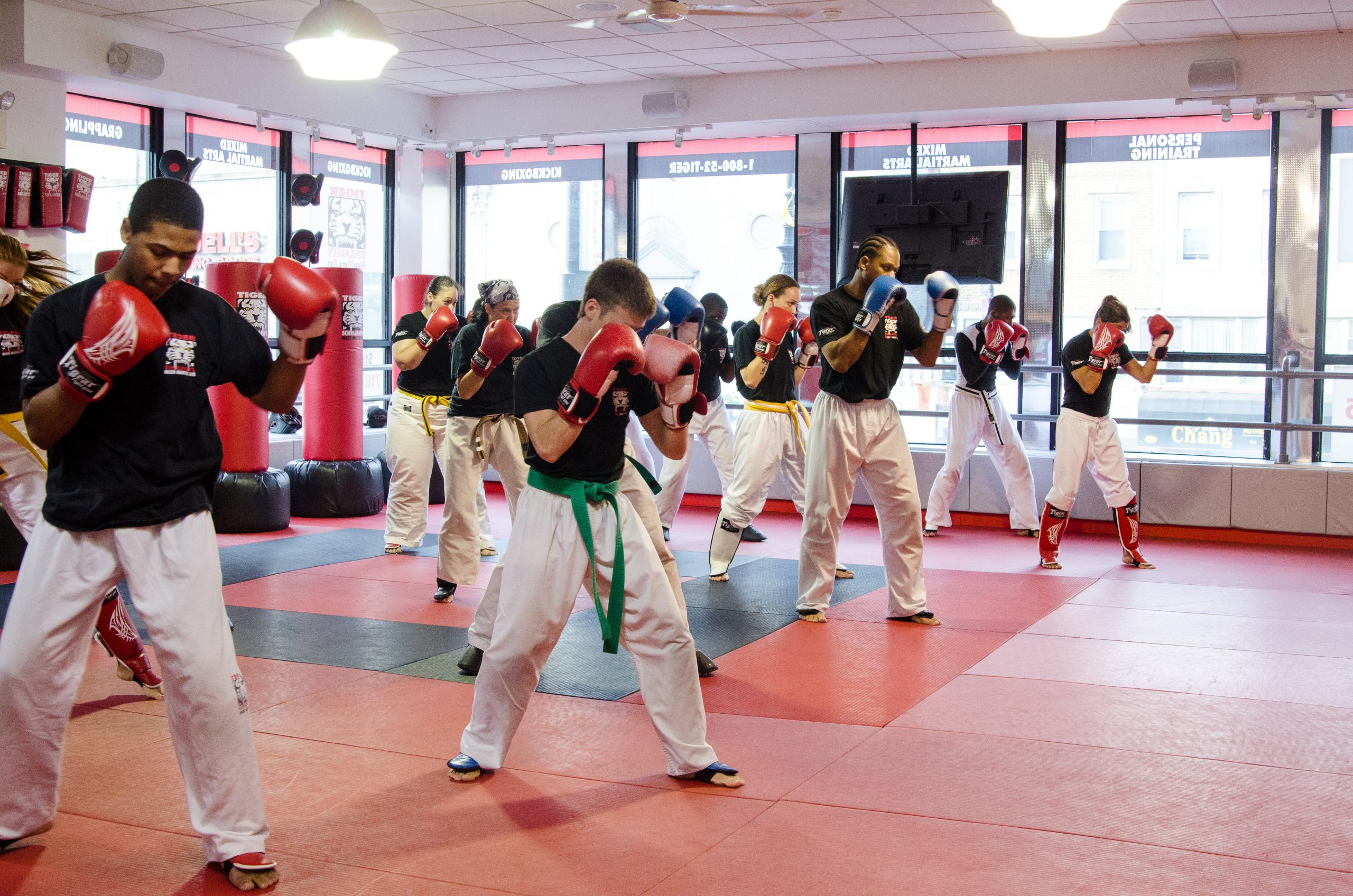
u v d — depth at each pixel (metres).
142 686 4.33
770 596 6.26
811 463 5.56
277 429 9.84
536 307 11.20
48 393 2.58
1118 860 2.93
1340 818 3.22
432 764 3.62
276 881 2.79
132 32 8.05
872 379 5.39
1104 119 9.17
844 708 4.25
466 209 11.38
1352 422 8.77
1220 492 8.34
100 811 3.23
